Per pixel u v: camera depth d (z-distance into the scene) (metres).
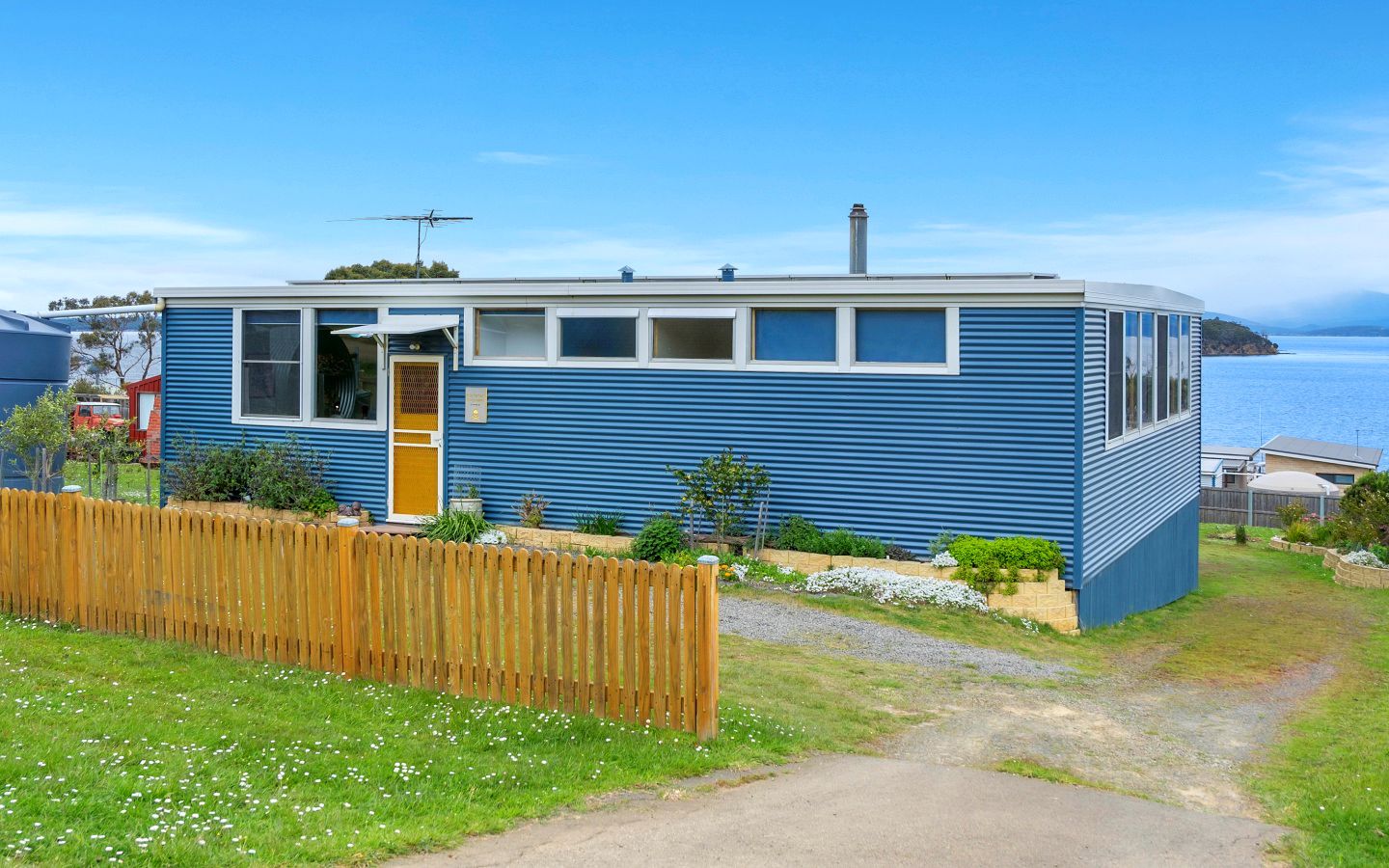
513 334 17.62
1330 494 37.84
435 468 18.03
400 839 6.45
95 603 11.50
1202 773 9.22
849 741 9.33
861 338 15.84
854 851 6.74
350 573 9.98
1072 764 9.18
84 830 6.25
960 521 15.48
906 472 15.68
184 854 6.01
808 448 16.11
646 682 8.89
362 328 17.06
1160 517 19.91
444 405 17.91
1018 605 14.96
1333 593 22.44
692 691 8.75
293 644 10.31
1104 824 7.61
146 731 8.16
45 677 9.51
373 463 18.31
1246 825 7.82
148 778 7.12
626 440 17.00
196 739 8.07
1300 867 6.97
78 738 7.86
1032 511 15.16
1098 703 11.40
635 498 17.00
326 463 18.58
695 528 16.72
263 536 10.40
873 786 8.06
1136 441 17.89
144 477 26.39
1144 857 6.99
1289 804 8.34
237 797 6.98
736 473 16.00
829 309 15.96
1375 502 26.33
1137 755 9.61
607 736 8.63
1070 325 14.84
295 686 9.66
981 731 9.95
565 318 17.25
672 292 16.59
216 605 10.72
